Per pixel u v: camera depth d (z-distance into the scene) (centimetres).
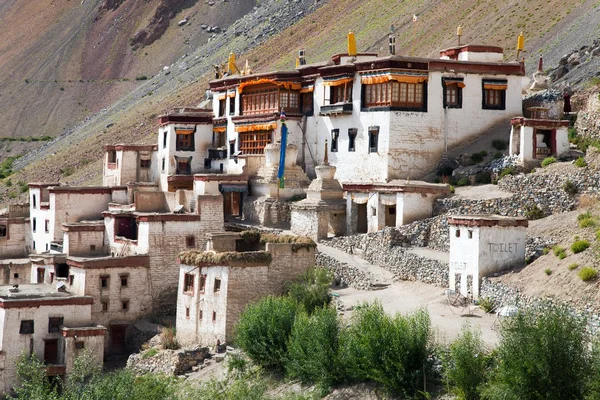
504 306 6378
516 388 5022
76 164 18038
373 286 7506
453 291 6869
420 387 5572
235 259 7381
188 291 7688
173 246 8544
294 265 7612
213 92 11100
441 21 16675
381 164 9244
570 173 7769
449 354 5469
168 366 7206
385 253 7894
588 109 9175
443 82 9362
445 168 9156
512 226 6806
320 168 8956
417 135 9275
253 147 10419
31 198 10606
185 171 10938
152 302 8469
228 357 6931
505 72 9581
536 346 5034
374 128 9331
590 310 5791
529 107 9562
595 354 4997
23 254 10662
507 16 15112
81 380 7150
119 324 8338
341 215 8850
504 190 8162
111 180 11556
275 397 6103
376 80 9312
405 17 17938
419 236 7894
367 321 5869
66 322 7875
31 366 7250
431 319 6375
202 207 8631
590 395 4862
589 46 11531
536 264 6588
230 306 7338
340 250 8431
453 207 8075
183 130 10925
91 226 9188
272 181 9512
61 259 8775
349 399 5850
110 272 8344
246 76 10562
